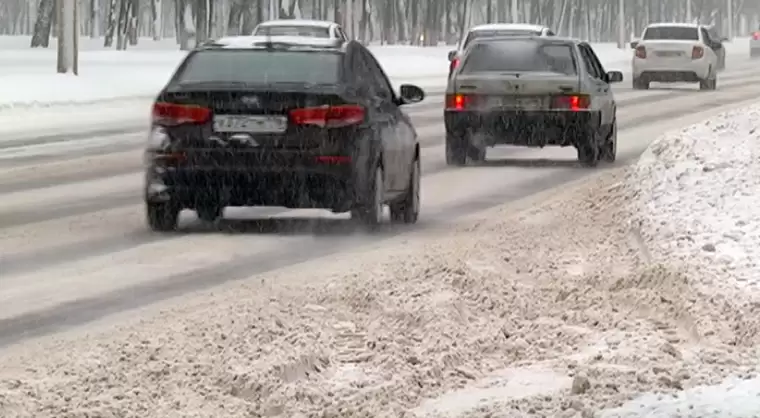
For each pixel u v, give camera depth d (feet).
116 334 86.28
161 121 133.08
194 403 70.28
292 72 135.54
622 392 69.21
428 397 72.54
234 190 132.36
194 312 92.58
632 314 89.97
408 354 79.36
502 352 81.76
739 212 114.01
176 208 135.03
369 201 134.21
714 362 76.54
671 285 94.02
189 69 137.08
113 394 71.15
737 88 456.04
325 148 131.23
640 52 447.83
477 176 193.26
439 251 116.26
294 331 83.51
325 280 104.37
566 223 133.59
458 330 84.89
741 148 138.00
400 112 147.23
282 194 132.46
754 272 95.45
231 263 115.24
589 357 78.43
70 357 79.30
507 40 209.46
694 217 114.73
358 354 79.51
